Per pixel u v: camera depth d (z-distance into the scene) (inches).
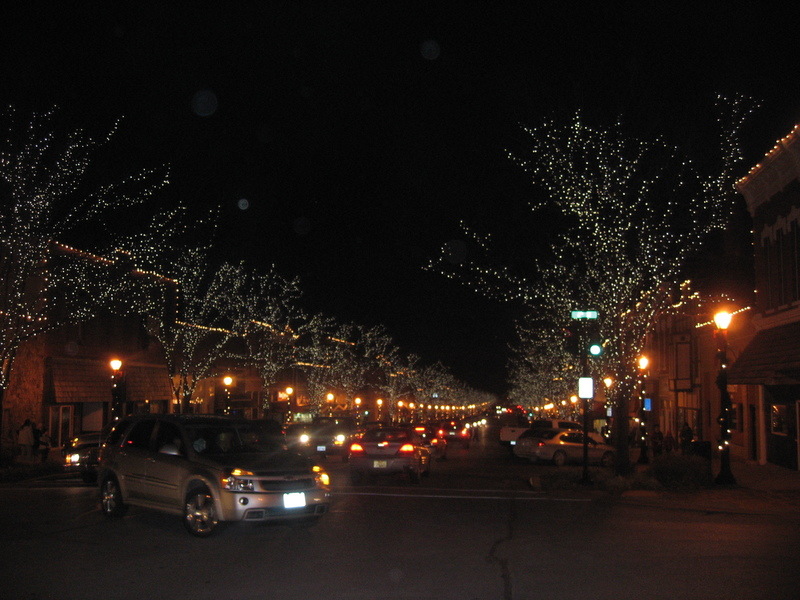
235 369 2047.2
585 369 823.7
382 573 367.2
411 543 446.9
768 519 559.5
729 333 1223.5
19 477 904.3
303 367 2485.2
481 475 992.2
